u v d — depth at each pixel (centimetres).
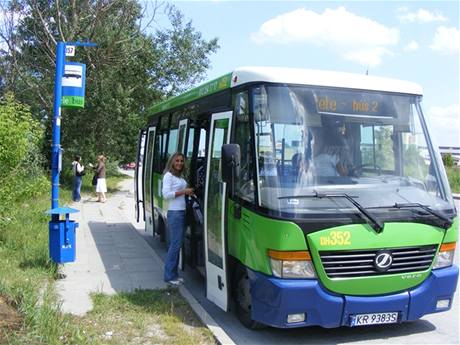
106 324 608
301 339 595
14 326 538
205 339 577
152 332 590
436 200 594
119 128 2569
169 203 784
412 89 645
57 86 876
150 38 2598
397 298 553
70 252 830
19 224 1130
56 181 877
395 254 551
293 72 605
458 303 742
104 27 2423
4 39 2589
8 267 812
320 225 535
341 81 611
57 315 589
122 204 2016
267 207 550
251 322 614
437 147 631
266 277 544
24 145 1059
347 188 570
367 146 602
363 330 623
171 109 1051
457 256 1052
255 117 590
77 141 2512
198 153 810
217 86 729
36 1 2452
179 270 916
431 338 598
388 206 561
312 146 582
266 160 570
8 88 2623
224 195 629
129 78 2600
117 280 822
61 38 2389
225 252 623
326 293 536
